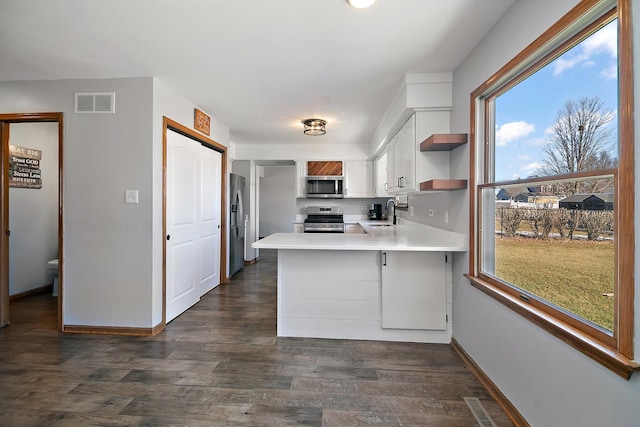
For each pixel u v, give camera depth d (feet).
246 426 5.29
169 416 5.51
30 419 5.39
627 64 3.31
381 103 11.07
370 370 7.08
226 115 12.66
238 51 7.36
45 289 13.52
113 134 8.94
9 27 6.35
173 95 9.96
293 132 15.65
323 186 18.89
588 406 3.86
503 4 5.56
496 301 6.10
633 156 3.28
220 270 14.73
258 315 10.66
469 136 7.29
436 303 8.52
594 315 3.94
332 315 8.85
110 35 6.66
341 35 6.63
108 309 9.04
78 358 7.56
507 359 5.72
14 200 12.34
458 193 7.98
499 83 6.15
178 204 10.64
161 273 9.39
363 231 15.96
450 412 5.65
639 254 3.26
